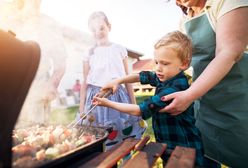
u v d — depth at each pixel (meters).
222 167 1.93
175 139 1.23
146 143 1.01
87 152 0.83
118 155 0.82
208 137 1.40
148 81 1.45
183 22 1.52
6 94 0.54
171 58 1.17
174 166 0.76
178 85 1.14
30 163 0.60
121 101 1.89
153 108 1.06
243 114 1.25
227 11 1.06
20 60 0.57
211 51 1.29
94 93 1.93
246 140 1.27
